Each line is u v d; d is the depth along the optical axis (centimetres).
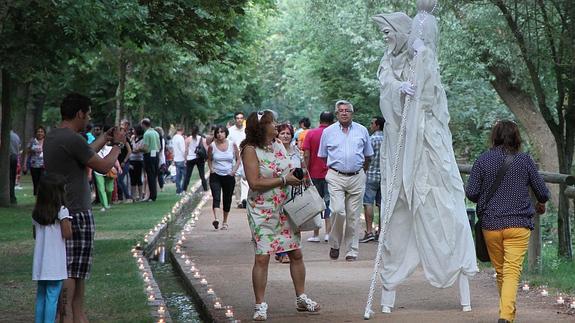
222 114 6756
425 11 1041
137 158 2881
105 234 1917
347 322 956
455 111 2794
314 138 1758
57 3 1847
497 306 1038
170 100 4525
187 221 2348
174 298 1257
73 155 859
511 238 910
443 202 1012
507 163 918
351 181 1510
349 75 4031
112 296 1145
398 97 1030
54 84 3888
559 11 1455
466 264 1010
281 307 1067
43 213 823
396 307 1053
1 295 1162
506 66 1997
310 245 1753
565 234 1407
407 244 1024
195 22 1872
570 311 988
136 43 2058
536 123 2122
